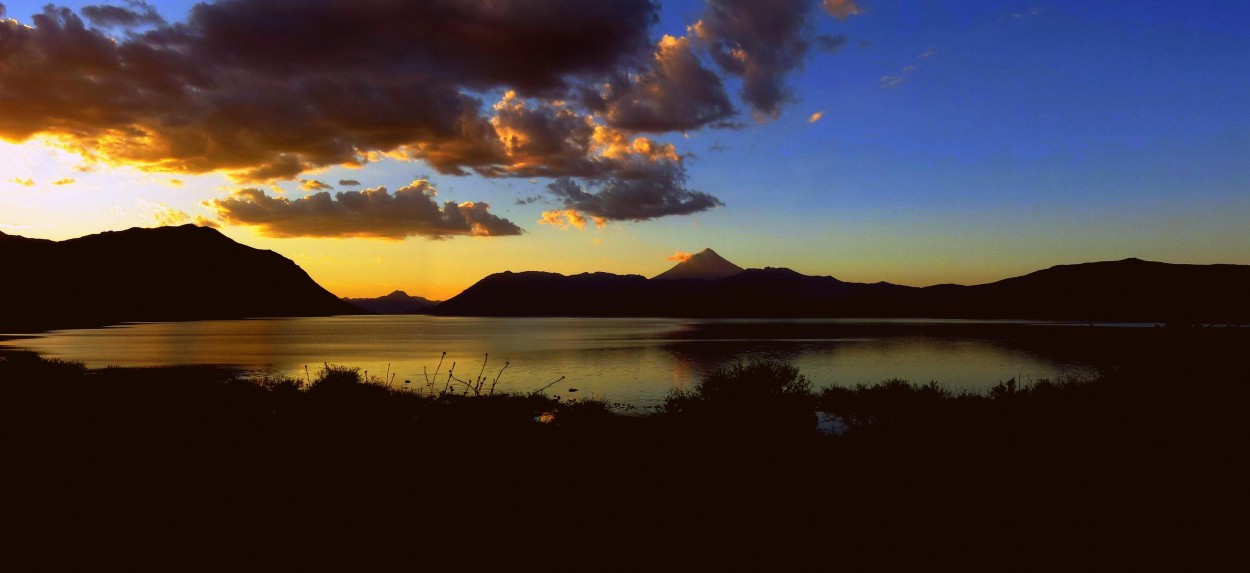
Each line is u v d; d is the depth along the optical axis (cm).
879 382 3441
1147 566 573
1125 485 813
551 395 2775
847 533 648
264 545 576
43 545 564
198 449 893
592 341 8494
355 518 651
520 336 10225
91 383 1645
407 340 8756
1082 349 6353
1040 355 5619
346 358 5125
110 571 513
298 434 969
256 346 6888
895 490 801
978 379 3625
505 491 755
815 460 952
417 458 869
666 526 657
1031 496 774
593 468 867
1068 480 840
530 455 909
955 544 622
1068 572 559
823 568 561
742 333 11094
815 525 670
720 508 719
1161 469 884
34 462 825
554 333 11525
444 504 702
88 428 997
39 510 654
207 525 621
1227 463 904
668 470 874
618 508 710
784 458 962
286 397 1284
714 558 577
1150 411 1220
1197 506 733
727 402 1505
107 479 763
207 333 10431
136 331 10975
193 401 1203
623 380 3562
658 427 1155
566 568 546
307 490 734
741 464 920
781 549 603
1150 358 1702
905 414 1436
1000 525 676
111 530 603
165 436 956
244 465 825
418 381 3294
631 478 828
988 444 1058
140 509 662
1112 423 1155
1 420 1036
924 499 763
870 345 7300
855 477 859
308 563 540
